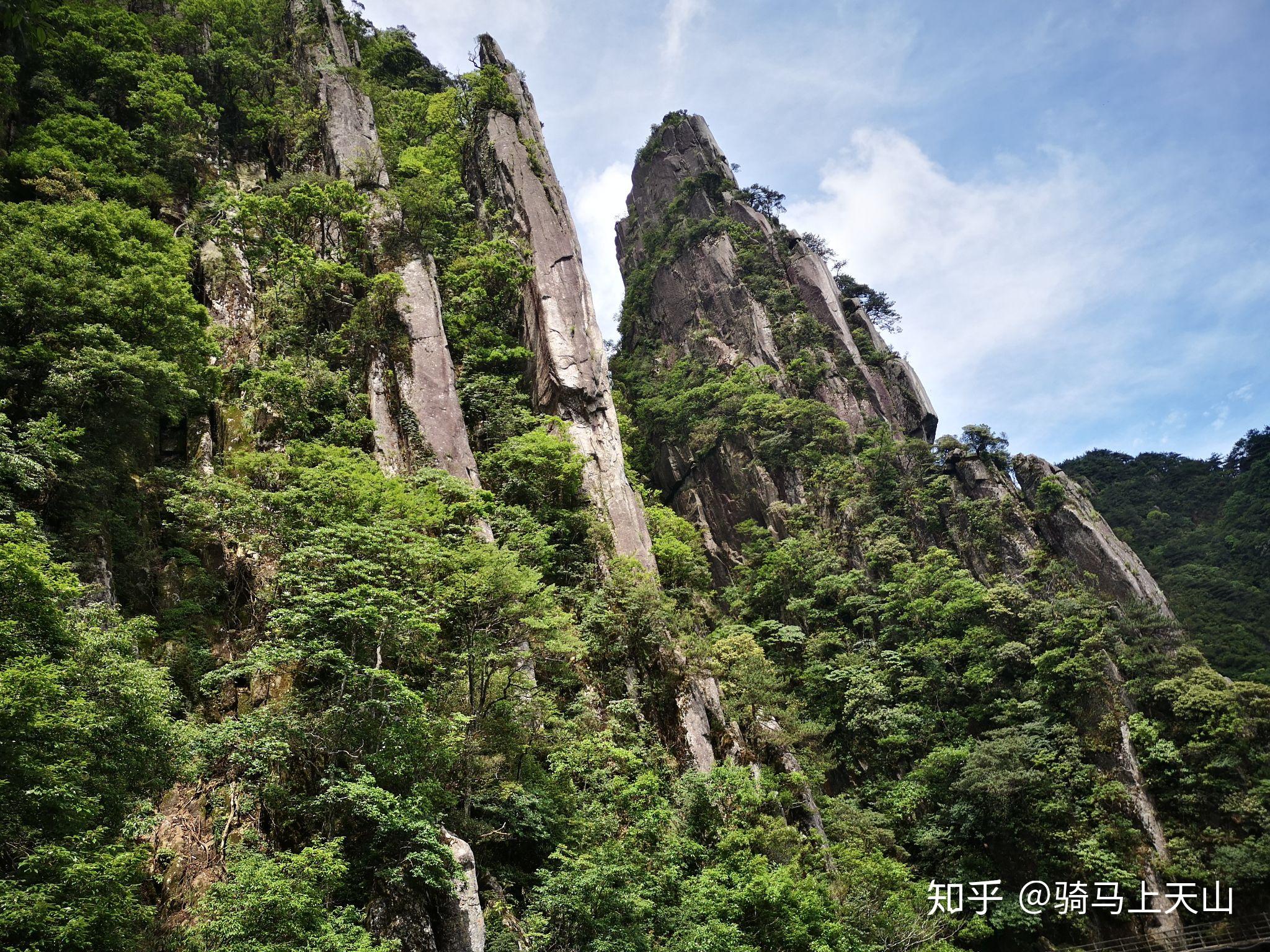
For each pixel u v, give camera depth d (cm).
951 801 4884
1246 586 8294
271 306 3981
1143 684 5181
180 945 1734
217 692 2538
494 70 6794
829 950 2619
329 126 5331
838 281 10356
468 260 5116
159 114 4597
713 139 11269
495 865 2455
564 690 3503
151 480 3033
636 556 4366
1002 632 5703
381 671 2214
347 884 1983
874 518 6731
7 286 2562
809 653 5697
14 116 4022
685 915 2498
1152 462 11769
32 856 1372
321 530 2533
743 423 7412
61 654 1667
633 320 9581
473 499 3466
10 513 2164
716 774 3272
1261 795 4575
